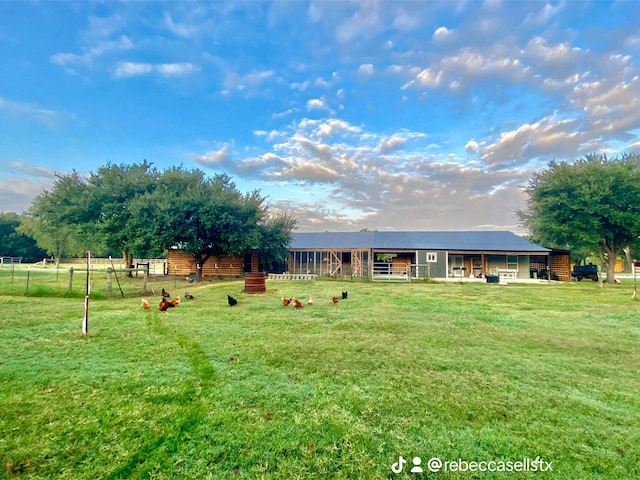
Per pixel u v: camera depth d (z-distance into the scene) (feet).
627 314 29.78
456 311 31.04
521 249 79.30
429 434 9.61
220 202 64.49
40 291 38.55
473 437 9.49
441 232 98.07
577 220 66.49
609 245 69.92
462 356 17.03
